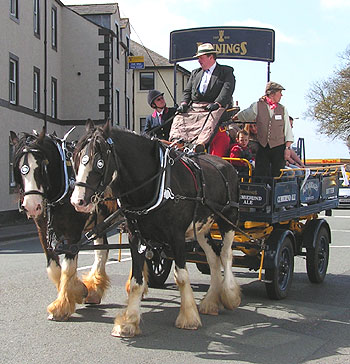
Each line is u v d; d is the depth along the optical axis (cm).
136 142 577
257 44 1155
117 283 862
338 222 2114
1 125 2069
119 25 3194
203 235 700
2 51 2084
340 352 536
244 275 970
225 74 802
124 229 746
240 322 645
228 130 918
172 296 782
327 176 998
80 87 2889
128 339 562
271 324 637
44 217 650
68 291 640
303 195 859
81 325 613
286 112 816
